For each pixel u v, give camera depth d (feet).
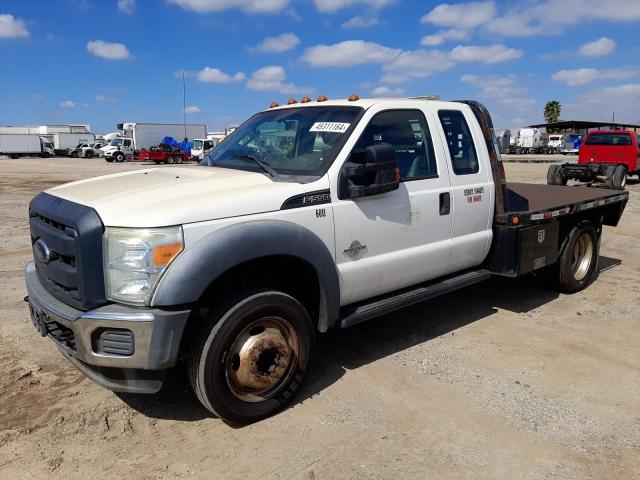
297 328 12.05
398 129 14.44
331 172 12.64
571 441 10.98
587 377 13.78
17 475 9.85
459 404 12.39
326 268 12.28
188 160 157.07
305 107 15.25
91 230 10.25
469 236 16.22
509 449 10.69
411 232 14.39
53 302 11.13
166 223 10.16
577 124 204.44
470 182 16.07
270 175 12.89
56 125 249.14
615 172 53.11
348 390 13.04
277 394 11.97
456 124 16.21
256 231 11.03
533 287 21.54
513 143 189.47
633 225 36.83
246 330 11.30
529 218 16.87
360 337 16.35
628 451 10.64
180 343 10.37
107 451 10.61
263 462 10.29
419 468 10.10
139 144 162.40
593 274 22.17
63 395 12.72
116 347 10.18
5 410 12.03
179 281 10.08
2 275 23.17
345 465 10.19
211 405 10.94
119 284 10.25
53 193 12.46
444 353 15.20
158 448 10.74
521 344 15.85
